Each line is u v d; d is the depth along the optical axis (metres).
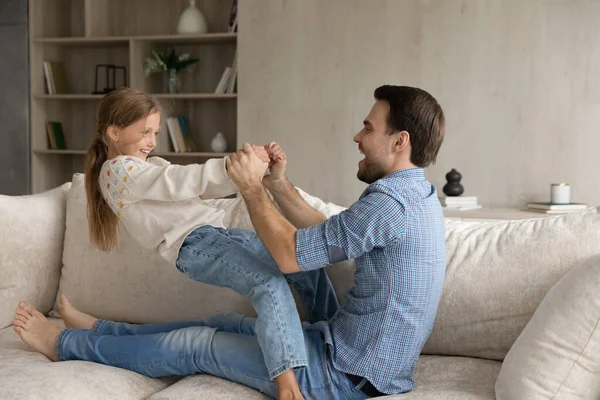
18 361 1.94
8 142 5.25
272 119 4.65
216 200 2.42
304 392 1.77
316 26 4.52
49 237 2.55
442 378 1.87
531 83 4.19
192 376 1.92
